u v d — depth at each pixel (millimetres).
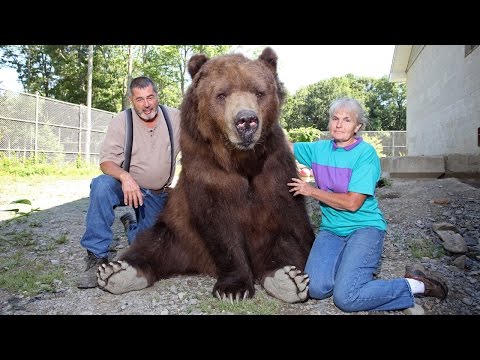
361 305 3062
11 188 10992
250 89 3305
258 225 3662
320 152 3682
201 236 3639
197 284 3738
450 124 11016
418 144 15789
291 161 3705
